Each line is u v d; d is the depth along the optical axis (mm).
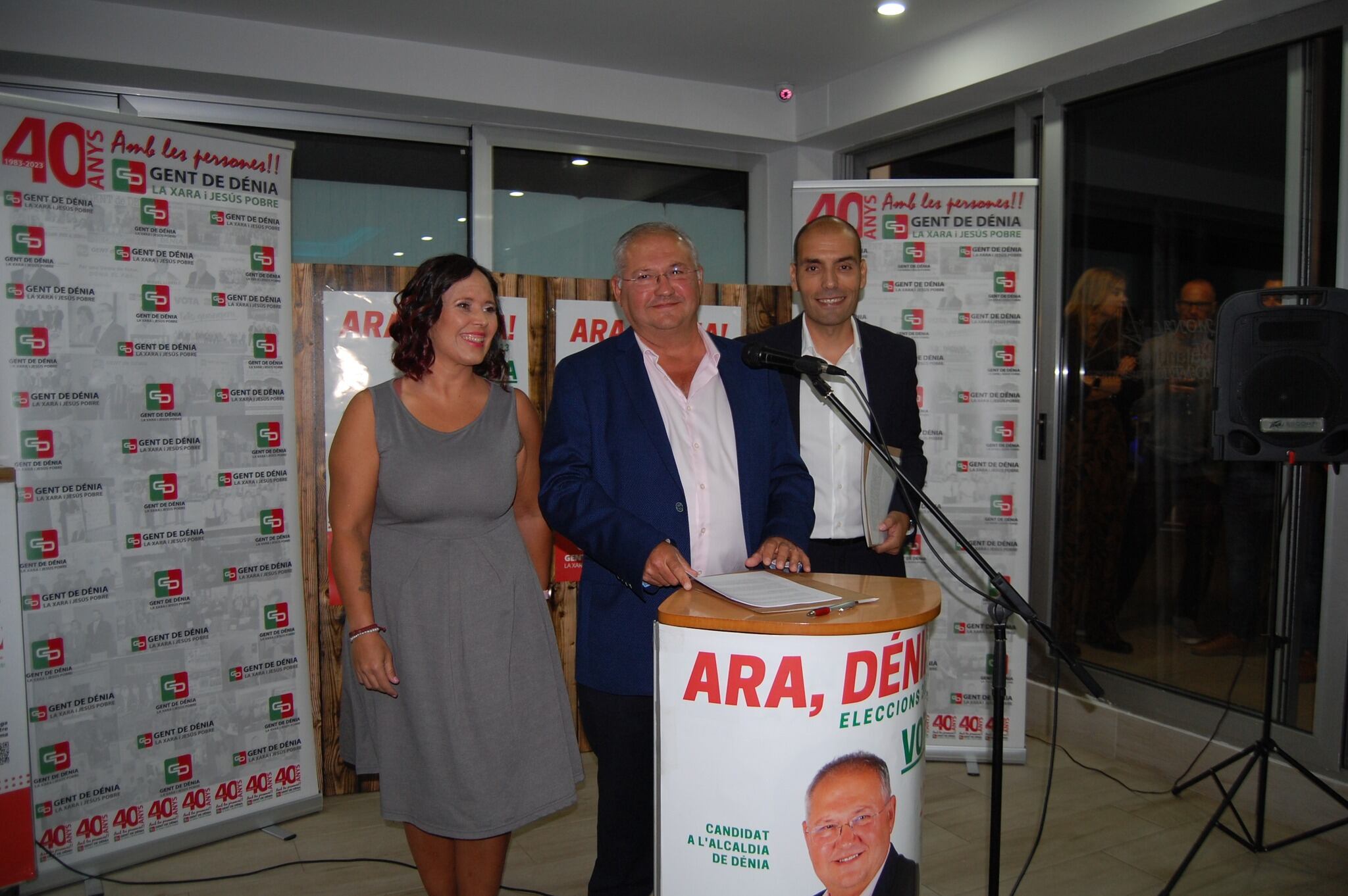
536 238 4527
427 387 1857
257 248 2715
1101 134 3539
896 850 1412
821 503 2482
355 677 1858
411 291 1817
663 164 4781
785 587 1534
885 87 4102
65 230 2395
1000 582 1645
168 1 3350
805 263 2439
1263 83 2965
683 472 1850
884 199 3293
